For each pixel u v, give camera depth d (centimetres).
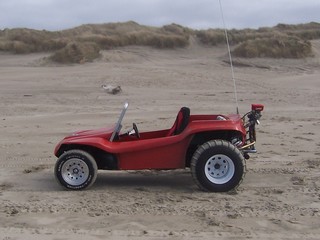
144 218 614
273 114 1545
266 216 616
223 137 757
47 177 835
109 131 788
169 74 2494
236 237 549
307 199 685
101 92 2053
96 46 3288
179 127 762
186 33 4359
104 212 638
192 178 753
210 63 3052
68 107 1731
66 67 2878
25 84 2272
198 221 601
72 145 761
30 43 3841
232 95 1986
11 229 579
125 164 753
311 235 554
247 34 4294
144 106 1734
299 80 2495
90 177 741
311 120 1427
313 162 914
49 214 633
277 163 908
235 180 716
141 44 3775
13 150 1067
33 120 1481
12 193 734
